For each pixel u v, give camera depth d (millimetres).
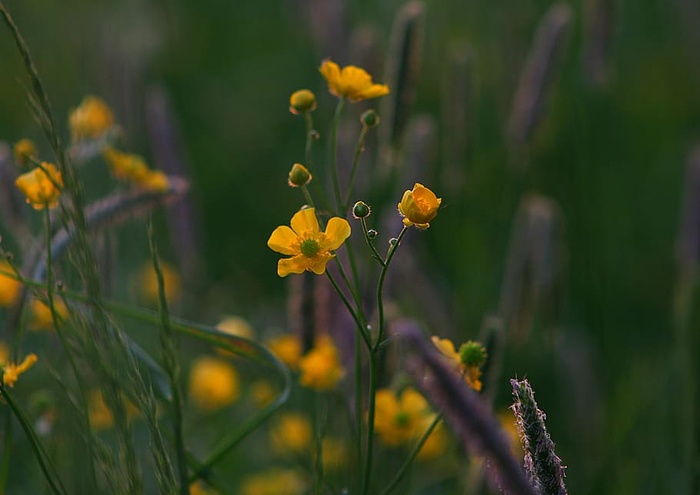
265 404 1057
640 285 1457
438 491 1043
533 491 722
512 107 1356
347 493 841
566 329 1110
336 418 962
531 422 731
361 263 939
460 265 1238
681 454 978
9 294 919
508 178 1187
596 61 1152
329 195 1375
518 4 1358
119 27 1561
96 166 1220
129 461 739
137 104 1313
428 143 1030
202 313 1263
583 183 1348
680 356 964
